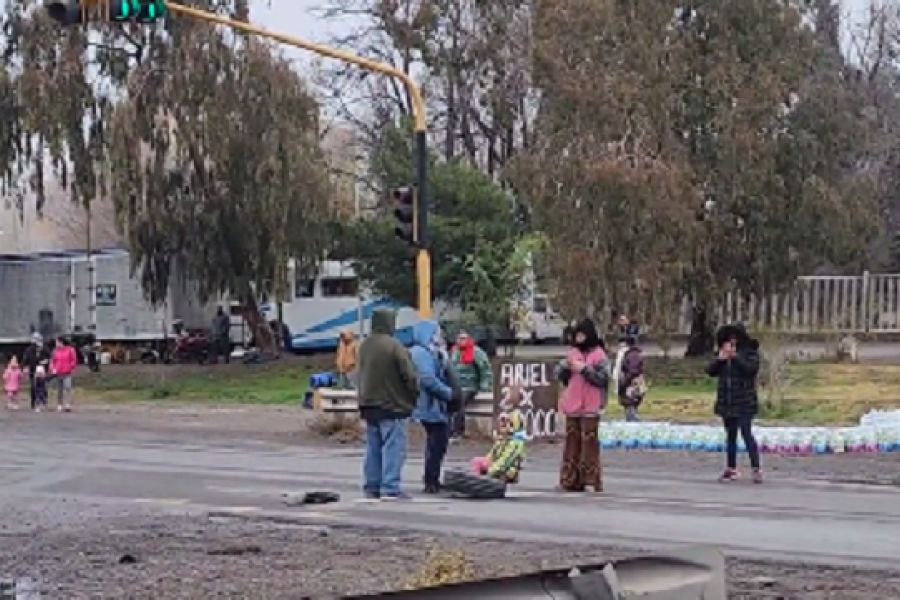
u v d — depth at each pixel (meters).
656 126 47.62
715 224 49.22
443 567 12.30
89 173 53.75
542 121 48.41
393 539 15.56
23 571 13.72
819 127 50.44
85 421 39.00
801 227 50.09
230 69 51.81
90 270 64.06
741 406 21.55
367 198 67.88
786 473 23.02
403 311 35.97
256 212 52.25
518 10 62.06
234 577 13.17
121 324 63.62
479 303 56.06
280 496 20.50
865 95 71.81
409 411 19.41
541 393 27.88
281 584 12.70
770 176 48.94
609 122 47.19
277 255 53.09
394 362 19.23
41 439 33.38
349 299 64.56
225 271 54.22
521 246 55.38
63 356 43.56
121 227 52.84
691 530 16.12
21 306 64.38
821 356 47.97
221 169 52.25
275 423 36.84
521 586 4.63
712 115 49.44
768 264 50.69
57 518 18.36
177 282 61.25
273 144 51.88
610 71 47.62
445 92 65.69
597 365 20.22
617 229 46.56
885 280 54.19
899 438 26.48
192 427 36.16
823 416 31.81
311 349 64.75
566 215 47.06
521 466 22.81
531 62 50.03
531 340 62.81
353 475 23.73
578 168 46.47
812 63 50.47
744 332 21.77
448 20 63.47
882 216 68.38
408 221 29.36
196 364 59.44
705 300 50.34
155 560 14.35
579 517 17.34
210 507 19.33
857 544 15.05
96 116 53.50
